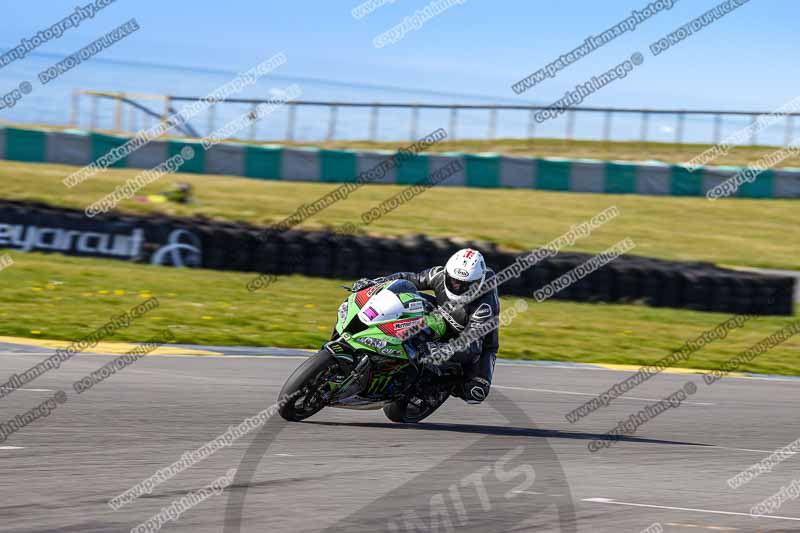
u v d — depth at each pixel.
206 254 61.78
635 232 86.75
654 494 20.38
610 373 41.66
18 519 15.40
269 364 36.44
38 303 45.06
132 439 21.88
